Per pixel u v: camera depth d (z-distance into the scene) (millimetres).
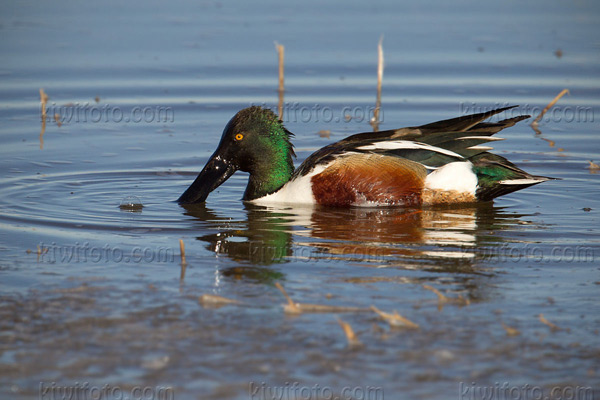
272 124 13055
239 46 21891
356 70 20359
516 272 9164
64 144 15914
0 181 13539
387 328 7562
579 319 7777
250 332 7492
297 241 10445
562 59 20797
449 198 12359
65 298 8320
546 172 14523
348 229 11062
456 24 23969
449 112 17734
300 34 22906
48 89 18781
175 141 16312
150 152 15594
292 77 19875
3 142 15914
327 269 9242
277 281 8828
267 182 13039
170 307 8078
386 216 11828
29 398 6484
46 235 10688
